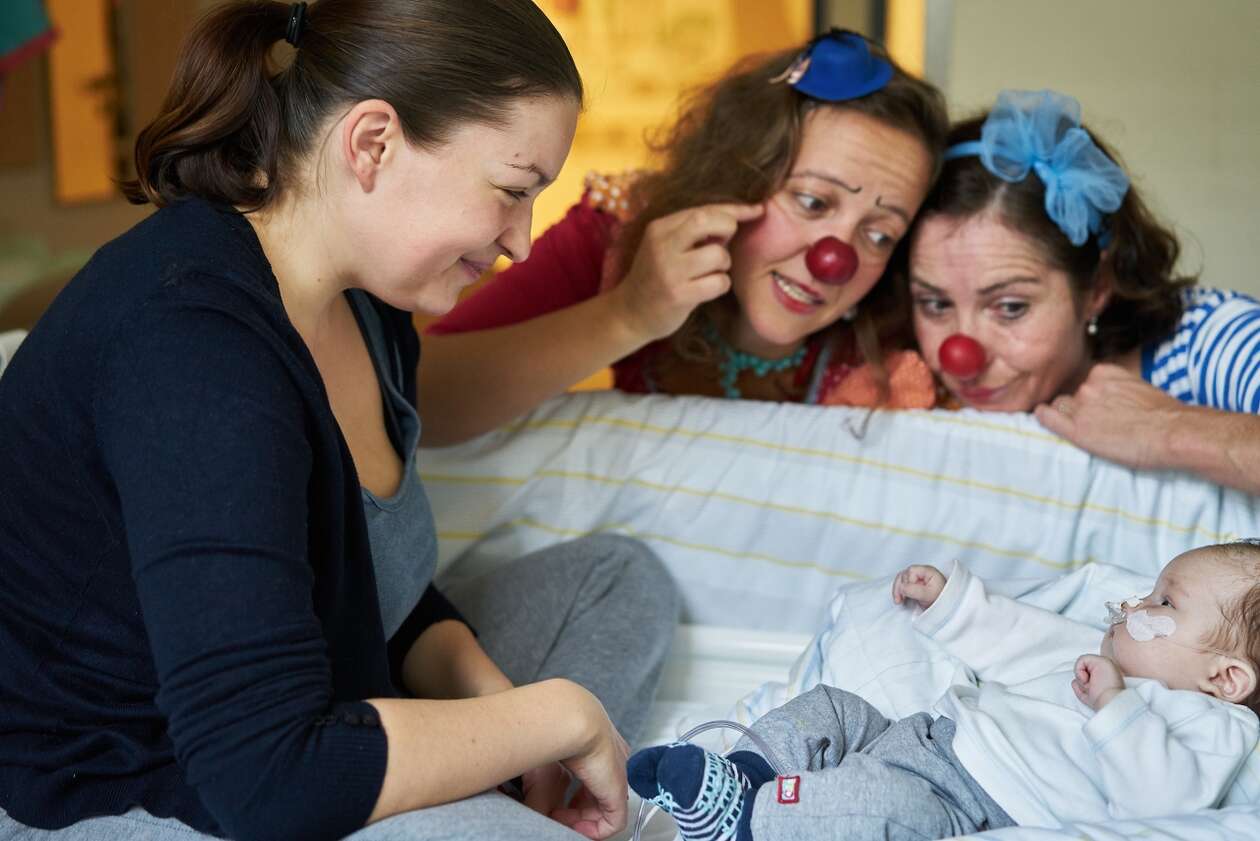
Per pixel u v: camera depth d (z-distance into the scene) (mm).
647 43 3953
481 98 971
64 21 3689
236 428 883
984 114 1757
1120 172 1612
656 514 1705
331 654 1076
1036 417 1654
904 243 1779
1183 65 2480
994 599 1375
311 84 1001
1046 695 1250
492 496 1705
